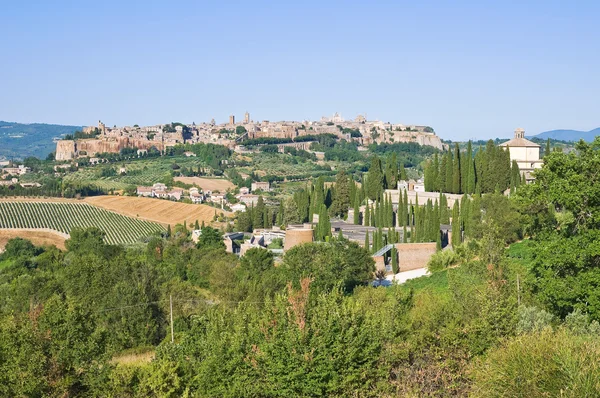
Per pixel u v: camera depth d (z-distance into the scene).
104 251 124.88
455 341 36.75
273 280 76.38
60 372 36.62
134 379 37.22
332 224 145.62
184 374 38.19
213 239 131.75
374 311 42.16
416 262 108.50
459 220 108.44
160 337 66.19
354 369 34.53
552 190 47.75
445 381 34.97
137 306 63.75
